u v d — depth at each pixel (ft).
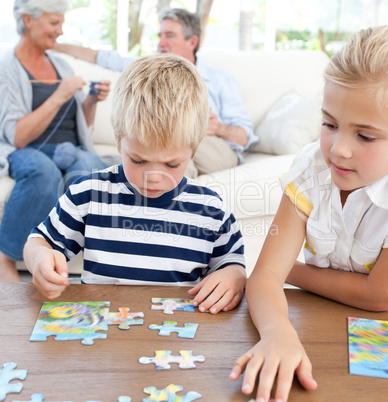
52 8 7.82
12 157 7.64
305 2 14.21
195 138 3.47
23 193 7.29
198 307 3.11
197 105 3.44
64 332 2.78
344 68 2.59
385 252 3.26
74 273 7.68
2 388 2.31
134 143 3.29
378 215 3.28
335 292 3.24
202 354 2.62
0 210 7.45
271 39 14.43
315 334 2.84
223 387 2.39
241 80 9.87
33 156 7.54
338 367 2.55
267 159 8.42
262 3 14.23
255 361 2.47
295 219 3.47
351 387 2.41
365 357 2.63
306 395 2.35
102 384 2.37
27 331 2.79
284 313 2.92
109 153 8.91
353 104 2.56
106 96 8.50
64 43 9.37
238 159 8.82
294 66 9.97
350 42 2.76
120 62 9.43
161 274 3.88
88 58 9.36
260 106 9.84
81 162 7.81
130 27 13.32
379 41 2.59
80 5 12.53
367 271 3.51
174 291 3.31
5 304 3.07
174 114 3.25
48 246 3.83
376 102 2.51
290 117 9.11
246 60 9.99
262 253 3.43
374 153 2.64
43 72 8.17
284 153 8.97
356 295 3.16
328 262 3.63
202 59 9.70
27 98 7.89
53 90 8.07
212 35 14.20
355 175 2.78
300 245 3.48
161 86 3.33
